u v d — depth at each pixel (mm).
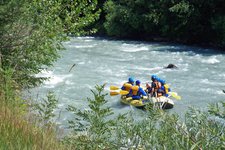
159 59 27484
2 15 9258
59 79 20188
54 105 5582
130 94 16938
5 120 3916
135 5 39562
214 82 20828
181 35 37281
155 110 3197
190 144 2635
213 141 2648
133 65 25172
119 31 39750
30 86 10547
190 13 36156
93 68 23688
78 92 17844
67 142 4070
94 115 4473
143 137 2891
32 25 9672
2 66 8508
